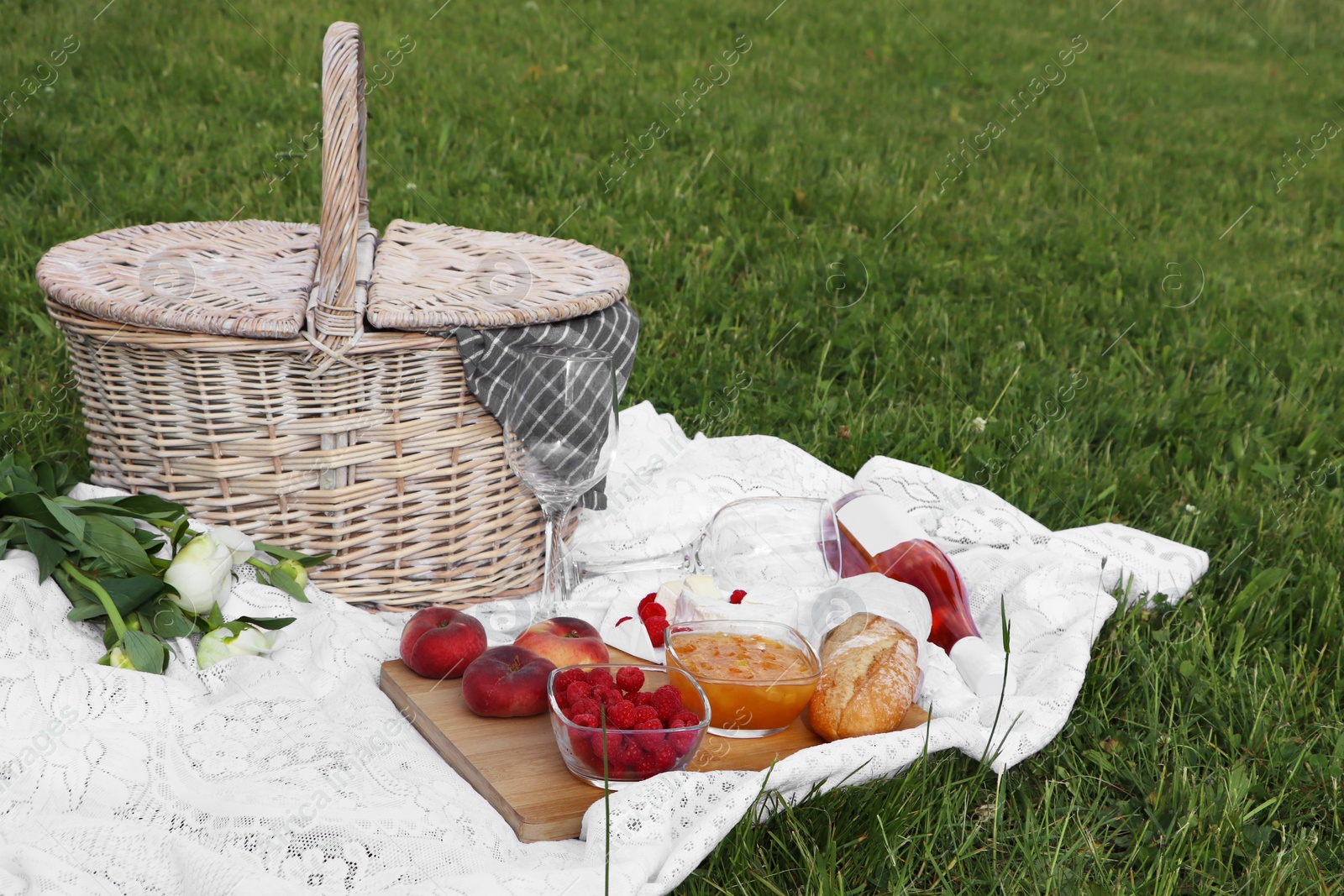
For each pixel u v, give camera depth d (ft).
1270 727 5.49
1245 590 6.63
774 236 13.11
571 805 4.29
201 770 4.30
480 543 6.02
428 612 5.32
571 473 5.47
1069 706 5.26
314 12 19.76
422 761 4.61
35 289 9.48
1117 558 6.71
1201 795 4.89
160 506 5.22
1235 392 10.55
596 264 6.45
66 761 4.17
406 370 5.39
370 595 5.84
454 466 5.73
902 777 4.78
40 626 4.73
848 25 24.95
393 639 5.63
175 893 3.79
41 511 4.86
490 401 5.49
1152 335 11.52
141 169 12.59
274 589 5.47
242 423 5.30
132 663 4.74
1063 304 11.98
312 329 5.13
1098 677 5.84
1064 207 15.84
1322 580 6.85
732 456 7.57
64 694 4.34
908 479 7.28
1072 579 6.38
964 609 5.85
